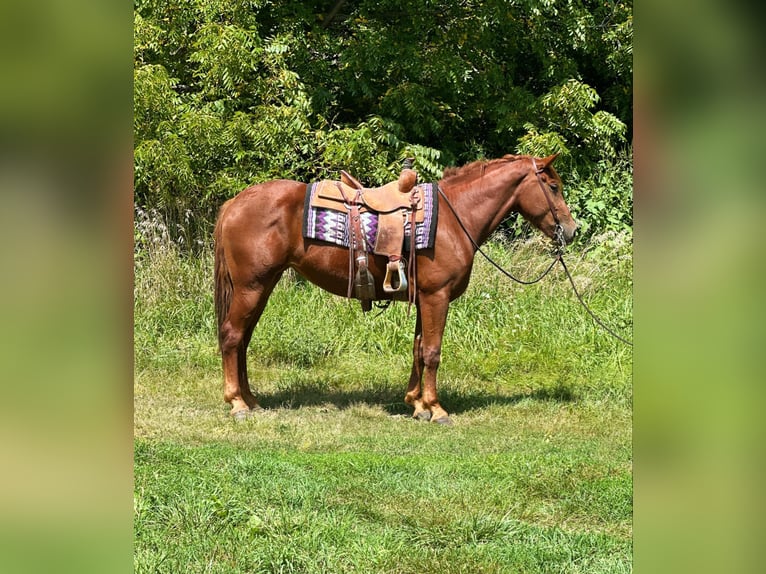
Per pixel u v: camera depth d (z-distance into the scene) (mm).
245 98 12922
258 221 7105
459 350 9742
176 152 10984
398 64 13820
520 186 7406
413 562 4176
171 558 4125
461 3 14719
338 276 7180
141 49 12328
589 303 10461
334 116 14023
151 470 5441
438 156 13023
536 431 7234
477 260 11008
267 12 14031
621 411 7934
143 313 10078
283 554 4176
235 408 7363
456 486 5426
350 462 5910
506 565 4180
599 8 15312
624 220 13625
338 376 9000
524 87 14797
